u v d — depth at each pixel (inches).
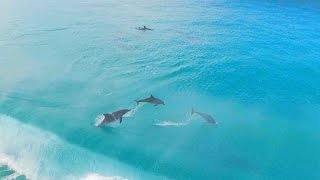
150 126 871.7
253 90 1071.6
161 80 1106.1
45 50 1305.4
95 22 1681.8
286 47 1406.3
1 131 829.8
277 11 1980.8
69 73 1130.0
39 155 761.6
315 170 755.4
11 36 1445.6
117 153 772.6
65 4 2039.9
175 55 1294.3
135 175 714.8
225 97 1028.5
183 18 1801.2
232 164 759.1
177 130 860.6
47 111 915.4
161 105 963.3
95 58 1246.3
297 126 906.1
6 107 922.7
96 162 745.0
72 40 1419.8
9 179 690.8
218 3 2165.4
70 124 863.7
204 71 1171.9
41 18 1722.4
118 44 1390.3
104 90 1034.7
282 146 829.8
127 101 983.0
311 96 1048.2
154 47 1366.9
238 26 1678.2
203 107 973.2
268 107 984.9
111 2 2134.6
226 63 1235.9
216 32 1577.3
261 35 1550.2
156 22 1713.8
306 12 1961.1
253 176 727.1
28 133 826.8
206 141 828.6
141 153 775.7
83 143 799.7
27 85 1042.7
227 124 900.6
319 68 1220.5
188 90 1056.2
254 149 813.9
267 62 1258.6
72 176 706.8
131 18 1776.6
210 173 728.3
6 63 1180.5
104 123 856.3
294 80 1137.4
